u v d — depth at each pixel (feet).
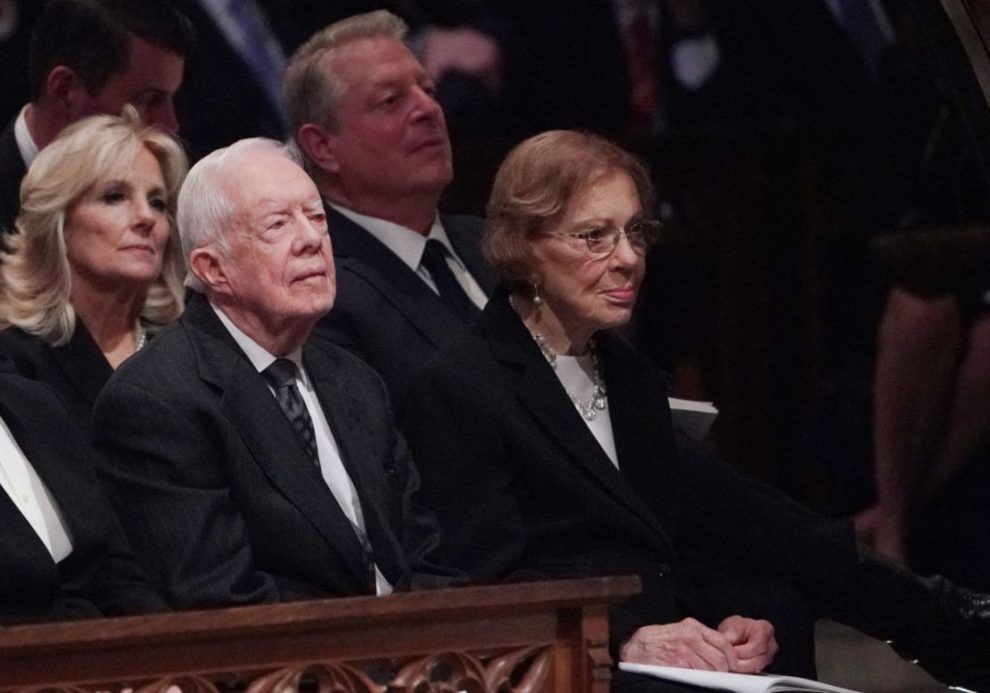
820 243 87.76
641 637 50.78
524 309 53.36
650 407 54.03
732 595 55.21
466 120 87.61
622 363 54.13
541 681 44.09
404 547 49.70
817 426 86.12
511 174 52.37
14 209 66.85
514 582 49.29
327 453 49.19
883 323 80.53
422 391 52.19
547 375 52.29
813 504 86.07
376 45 62.28
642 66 89.61
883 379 80.33
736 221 86.94
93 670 39.99
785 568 56.29
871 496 84.79
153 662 40.47
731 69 90.79
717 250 86.99
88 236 54.24
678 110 90.17
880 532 80.53
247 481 46.98
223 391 47.39
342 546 47.39
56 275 54.03
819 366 87.35
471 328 53.31
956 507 79.71
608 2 89.10
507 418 51.55
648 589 51.93
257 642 41.32
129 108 55.98
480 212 83.15
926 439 79.87
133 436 46.50
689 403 57.26
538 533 51.67
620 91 89.40
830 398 86.28
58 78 66.90
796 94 90.94
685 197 86.79
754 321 87.30
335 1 84.53
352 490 49.14
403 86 61.72
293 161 49.42
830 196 88.58
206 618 40.24
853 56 89.51
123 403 46.70
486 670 43.50
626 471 53.31
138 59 67.21
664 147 86.33
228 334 48.78
